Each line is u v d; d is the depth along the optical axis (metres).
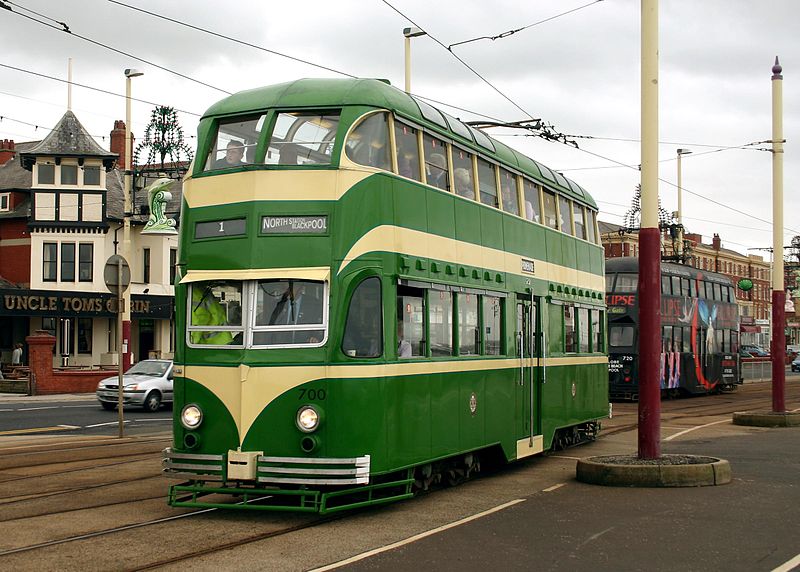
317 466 10.16
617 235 83.94
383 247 10.98
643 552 8.91
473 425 13.24
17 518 10.62
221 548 9.12
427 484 12.33
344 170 10.73
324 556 8.80
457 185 13.30
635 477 12.97
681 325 37.56
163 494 12.34
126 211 38.41
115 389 28.55
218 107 11.52
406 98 12.16
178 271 11.22
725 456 16.91
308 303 10.55
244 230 10.77
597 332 20.11
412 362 11.46
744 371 54.75
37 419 25.30
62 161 48.03
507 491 12.84
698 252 99.31
